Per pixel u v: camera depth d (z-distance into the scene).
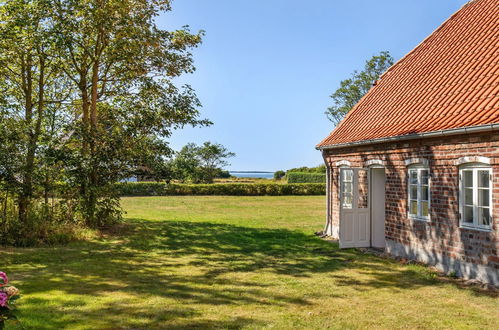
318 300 7.27
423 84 11.96
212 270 9.57
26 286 7.92
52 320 6.04
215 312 6.54
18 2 13.13
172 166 16.88
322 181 46.28
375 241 12.74
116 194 15.66
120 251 11.77
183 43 16.78
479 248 8.34
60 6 13.55
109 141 15.04
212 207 26.95
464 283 8.38
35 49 14.17
